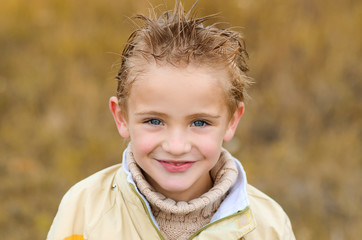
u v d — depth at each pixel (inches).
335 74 215.8
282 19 231.9
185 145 67.7
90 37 235.5
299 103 208.2
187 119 67.6
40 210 167.2
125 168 76.6
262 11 231.9
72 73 219.5
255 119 204.8
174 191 73.0
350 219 163.8
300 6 239.3
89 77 221.0
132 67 71.0
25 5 251.3
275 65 220.2
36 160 187.8
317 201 169.3
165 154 69.0
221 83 69.6
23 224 161.2
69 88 214.1
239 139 197.5
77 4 248.8
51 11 248.8
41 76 218.8
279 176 180.1
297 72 217.3
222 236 72.4
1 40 238.2
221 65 69.9
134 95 69.6
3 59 227.6
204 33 72.4
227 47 73.3
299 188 174.6
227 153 79.9
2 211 163.8
